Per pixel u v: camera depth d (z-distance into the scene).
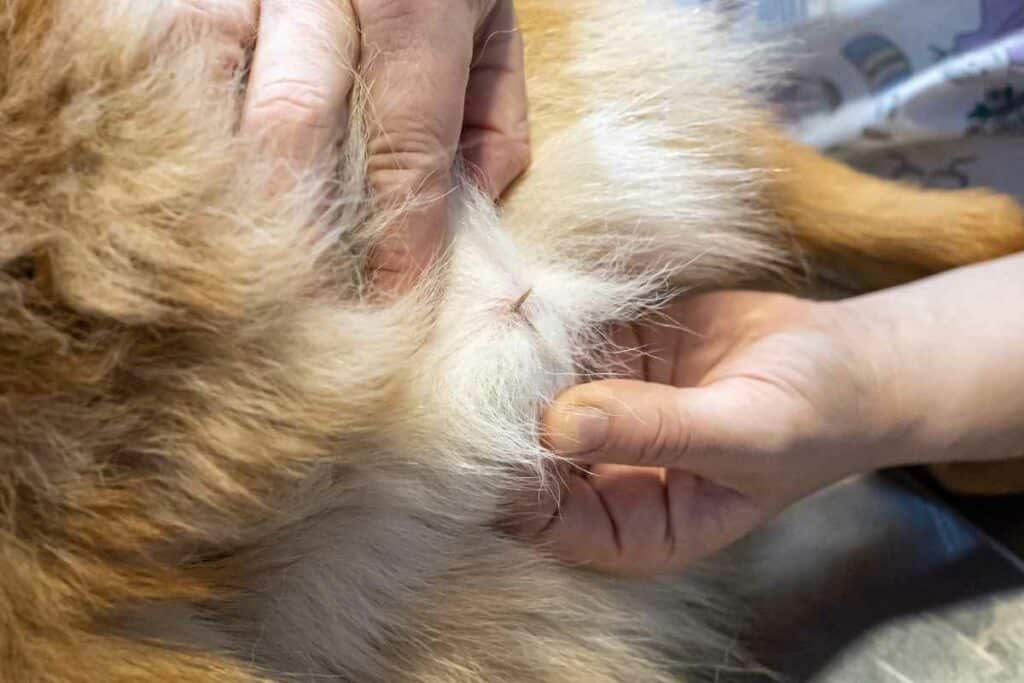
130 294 0.46
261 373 0.48
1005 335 0.58
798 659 0.58
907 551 0.60
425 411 0.50
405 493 0.50
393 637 0.51
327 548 0.50
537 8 0.59
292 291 0.48
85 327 0.46
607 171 0.56
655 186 0.57
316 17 0.50
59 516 0.46
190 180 0.47
